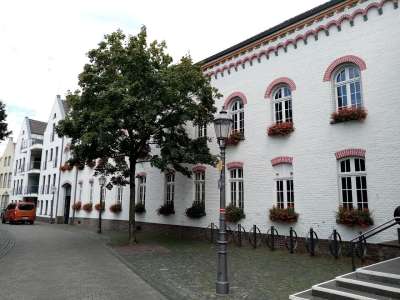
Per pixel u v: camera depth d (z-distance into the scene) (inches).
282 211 562.6
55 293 313.7
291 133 578.6
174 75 595.2
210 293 312.5
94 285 344.2
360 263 439.8
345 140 509.0
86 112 581.9
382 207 462.3
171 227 799.7
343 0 525.3
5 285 343.0
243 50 674.2
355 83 519.2
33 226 1214.3
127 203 989.2
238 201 660.1
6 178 2128.4
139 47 584.7
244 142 654.5
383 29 487.5
